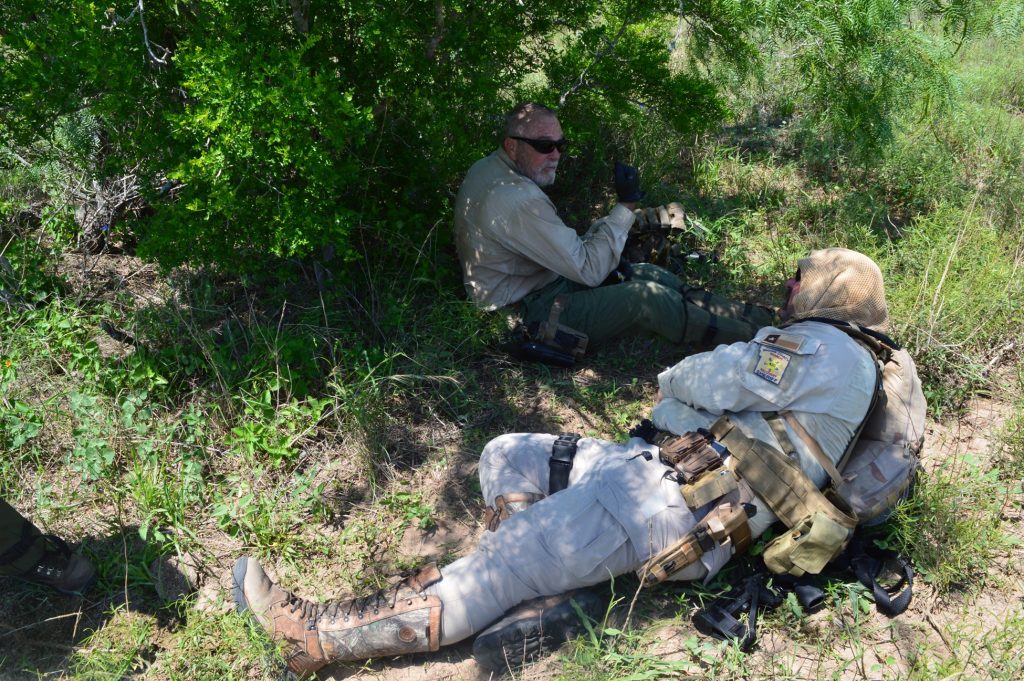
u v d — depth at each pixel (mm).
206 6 3479
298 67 3299
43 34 3281
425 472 3357
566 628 2537
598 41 4488
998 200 5086
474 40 3934
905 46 3801
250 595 2566
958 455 3373
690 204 5219
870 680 2523
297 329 3842
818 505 2561
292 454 3295
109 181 4434
